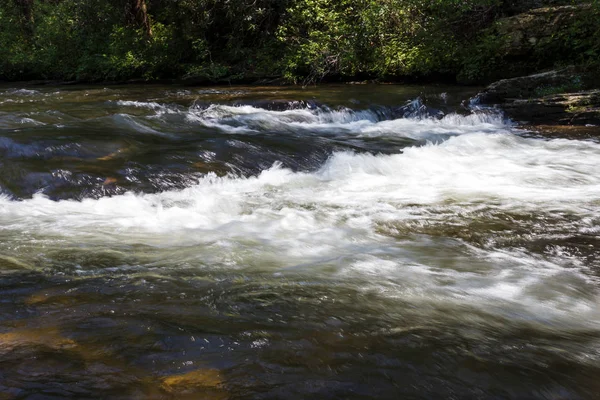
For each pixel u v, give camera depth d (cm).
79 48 2041
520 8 1477
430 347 274
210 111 1062
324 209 562
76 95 1367
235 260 405
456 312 321
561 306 340
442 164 764
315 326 294
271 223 514
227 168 688
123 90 1491
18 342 267
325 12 1580
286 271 383
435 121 1095
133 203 573
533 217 536
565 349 280
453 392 236
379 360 260
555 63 1273
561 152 827
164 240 455
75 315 300
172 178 641
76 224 500
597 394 241
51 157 658
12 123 878
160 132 849
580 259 429
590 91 1064
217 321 296
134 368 246
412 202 589
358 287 356
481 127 1043
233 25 1838
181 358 255
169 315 302
